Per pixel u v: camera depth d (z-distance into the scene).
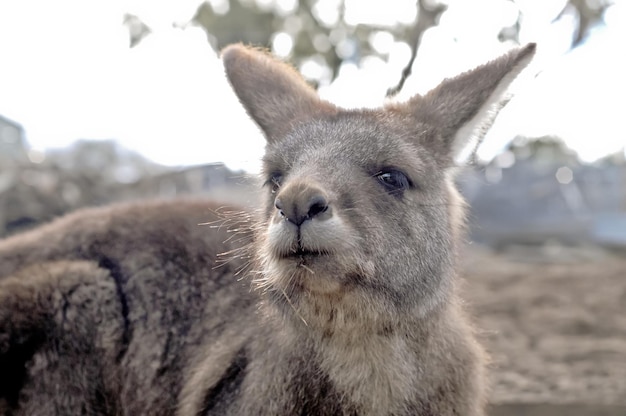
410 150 0.76
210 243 0.84
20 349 0.78
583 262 2.52
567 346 1.28
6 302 0.78
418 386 0.73
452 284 0.78
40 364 0.78
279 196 0.66
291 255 0.67
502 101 0.81
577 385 1.06
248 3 2.41
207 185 2.64
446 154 0.80
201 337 0.80
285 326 0.73
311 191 0.66
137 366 0.80
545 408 0.99
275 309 0.73
